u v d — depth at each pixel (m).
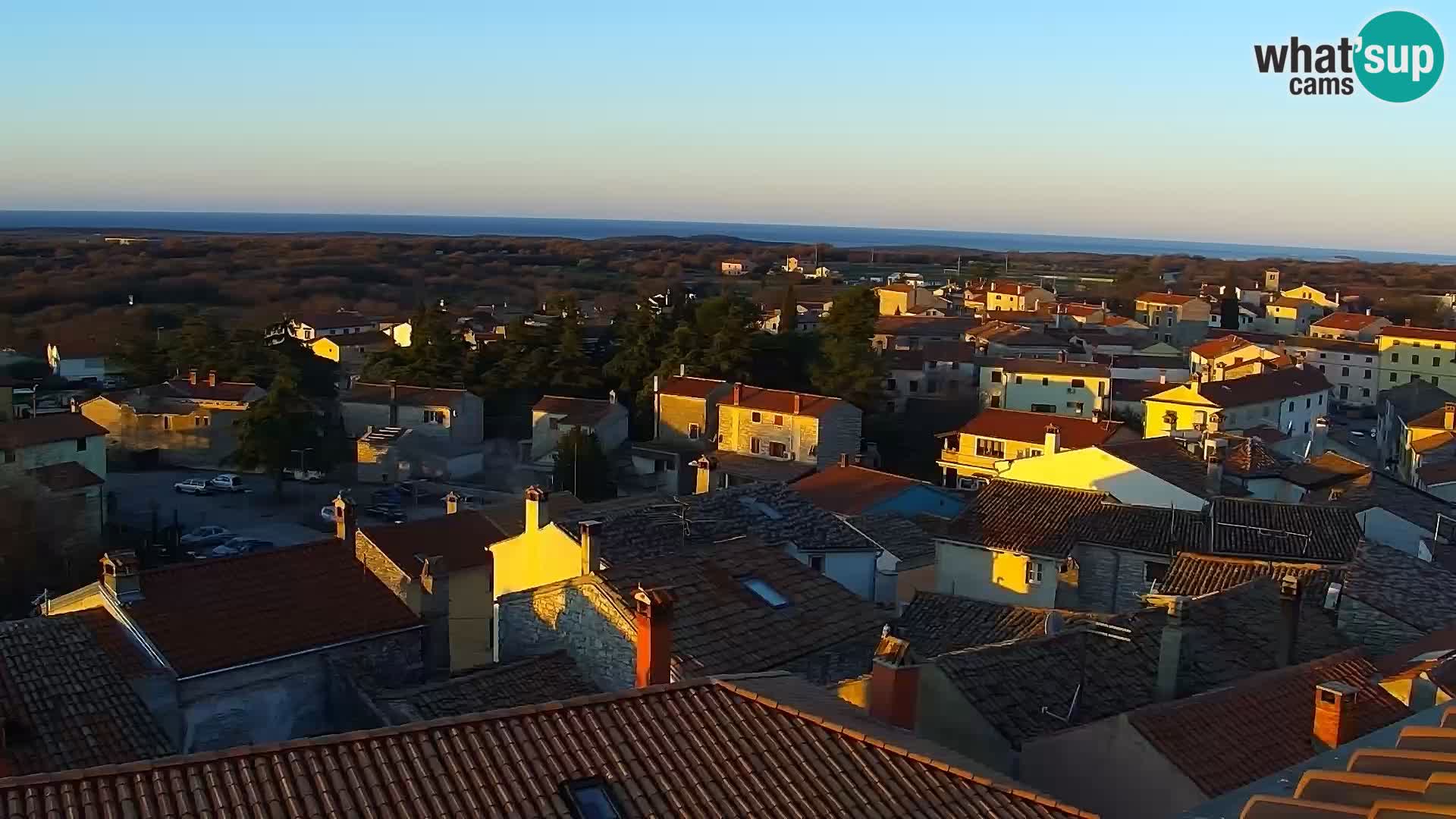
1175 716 20.59
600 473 83.94
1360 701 22.23
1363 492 51.22
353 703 29.23
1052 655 25.19
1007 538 43.75
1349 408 133.38
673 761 16.22
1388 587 32.22
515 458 99.50
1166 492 48.06
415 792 14.76
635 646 26.08
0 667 26.69
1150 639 27.14
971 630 30.75
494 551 38.09
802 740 17.14
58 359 124.75
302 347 124.25
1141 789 19.75
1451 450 79.00
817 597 31.67
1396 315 188.00
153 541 72.19
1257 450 57.03
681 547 36.19
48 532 63.06
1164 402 93.31
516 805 14.87
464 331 125.06
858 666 29.78
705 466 51.12
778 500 45.28
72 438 76.56
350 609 32.47
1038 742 21.27
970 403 111.56
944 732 23.16
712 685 18.45
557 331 112.62
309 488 92.44
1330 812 11.11
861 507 59.91
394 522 80.88
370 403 98.88
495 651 32.03
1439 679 21.89
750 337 105.12
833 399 90.06
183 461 98.44
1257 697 21.91
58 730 25.39
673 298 135.88
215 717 28.89
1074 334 146.38
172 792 14.15
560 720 16.77
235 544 73.69
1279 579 32.91
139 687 27.44
